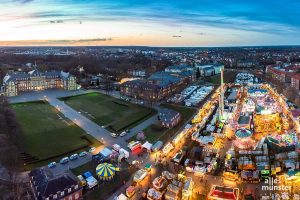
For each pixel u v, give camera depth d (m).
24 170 135.38
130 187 121.81
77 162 147.25
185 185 121.44
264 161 144.25
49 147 161.88
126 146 167.38
